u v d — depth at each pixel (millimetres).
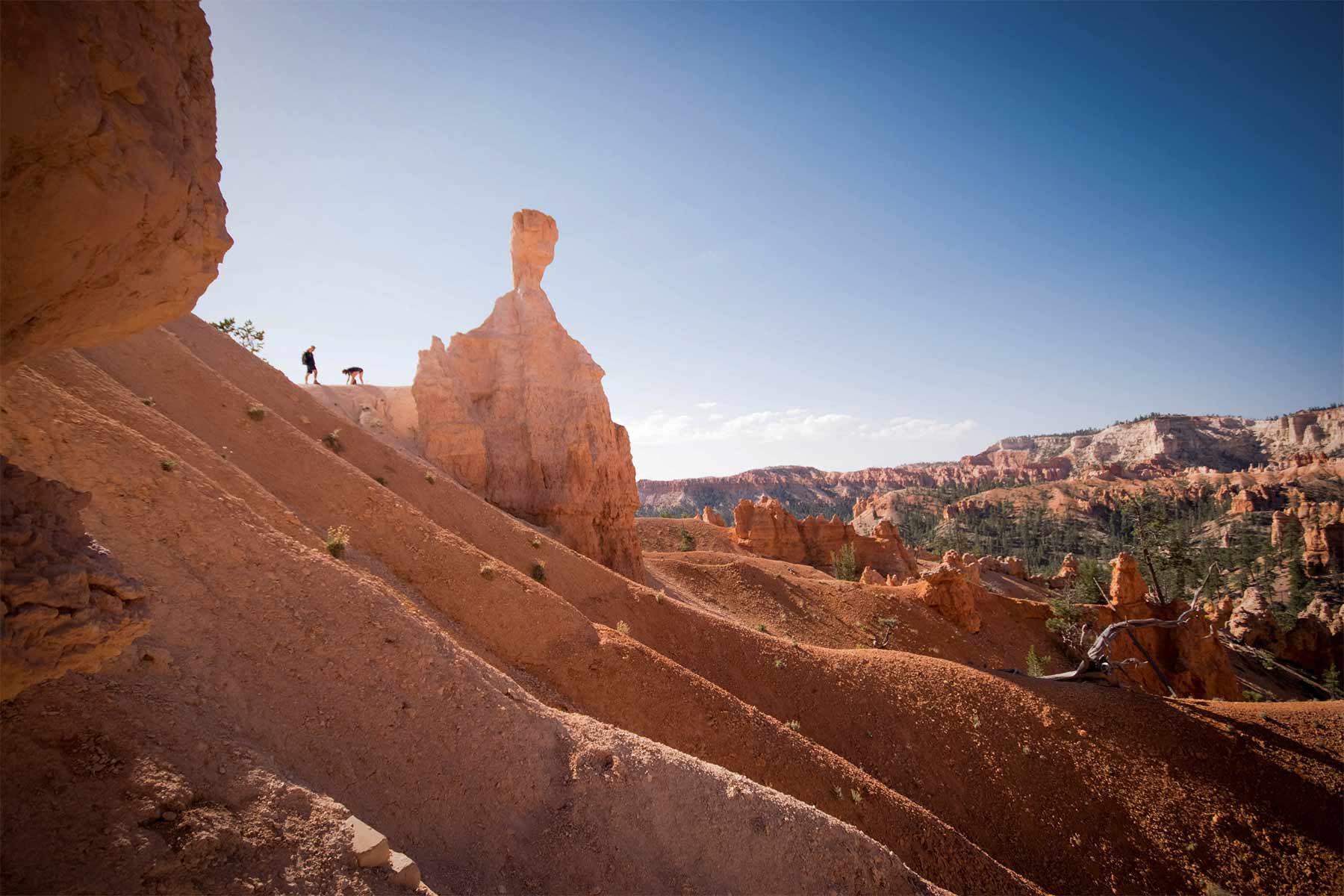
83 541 6145
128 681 9641
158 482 13281
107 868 7234
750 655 31875
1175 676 55250
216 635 11695
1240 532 152000
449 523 30594
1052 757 31234
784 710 29734
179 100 6223
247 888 7953
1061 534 191000
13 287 5270
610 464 50750
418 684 13672
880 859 16641
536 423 49719
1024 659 56500
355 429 32906
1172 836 28562
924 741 30547
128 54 5391
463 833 12102
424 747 12805
